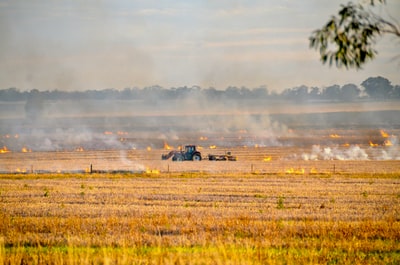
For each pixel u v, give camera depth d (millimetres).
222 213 139625
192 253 93375
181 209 147500
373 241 107125
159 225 121875
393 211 144625
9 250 101250
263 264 88375
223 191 191500
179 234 114250
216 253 88938
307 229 115125
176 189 198125
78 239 107750
